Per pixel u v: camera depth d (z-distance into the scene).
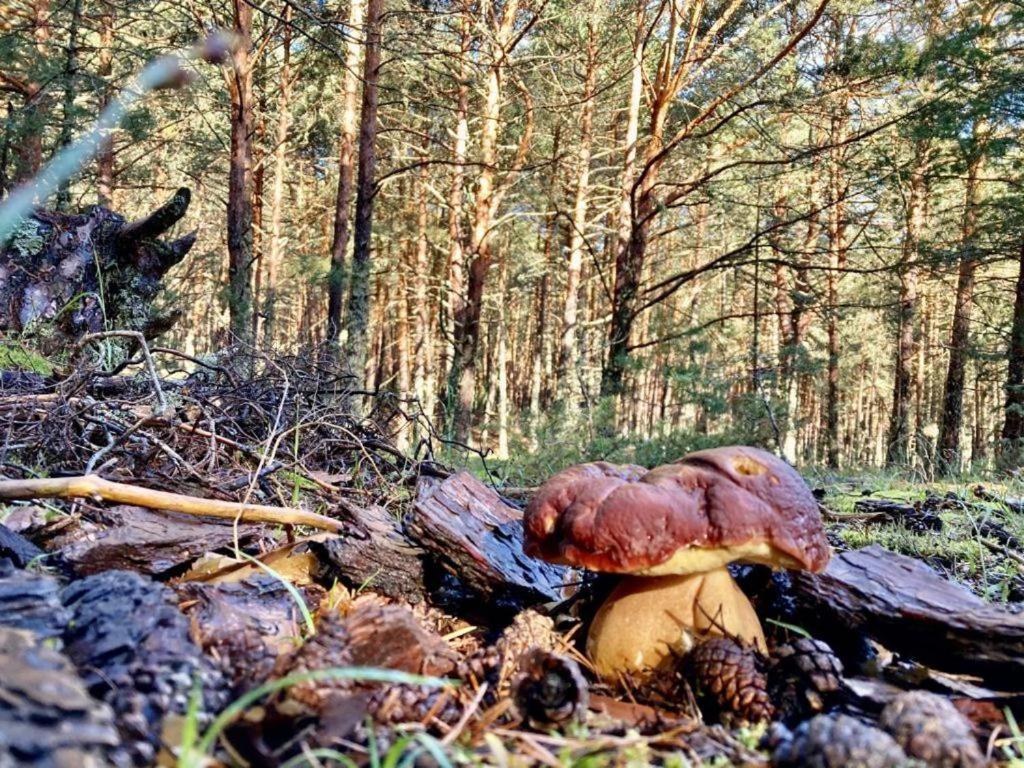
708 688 1.61
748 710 1.55
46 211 6.95
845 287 19.92
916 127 9.80
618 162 24.83
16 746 0.85
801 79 11.20
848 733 1.22
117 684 1.21
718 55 10.23
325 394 5.16
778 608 2.08
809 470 8.81
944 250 10.68
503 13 14.55
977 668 1.73
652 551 1.63
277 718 1.30
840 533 4.10
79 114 10.31
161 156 19.36
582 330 19.11
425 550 2.32
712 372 7.57
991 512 4.70
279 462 3.22
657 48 13.48
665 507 1.66
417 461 4.06
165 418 3.04
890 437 18.36
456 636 2.09
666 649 1.76
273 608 1.95
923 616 1.77
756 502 1.68
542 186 19.98
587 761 1.26
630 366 8.62
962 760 1.24
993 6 11.41
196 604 1.69
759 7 10.87
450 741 1.30
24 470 2.81
